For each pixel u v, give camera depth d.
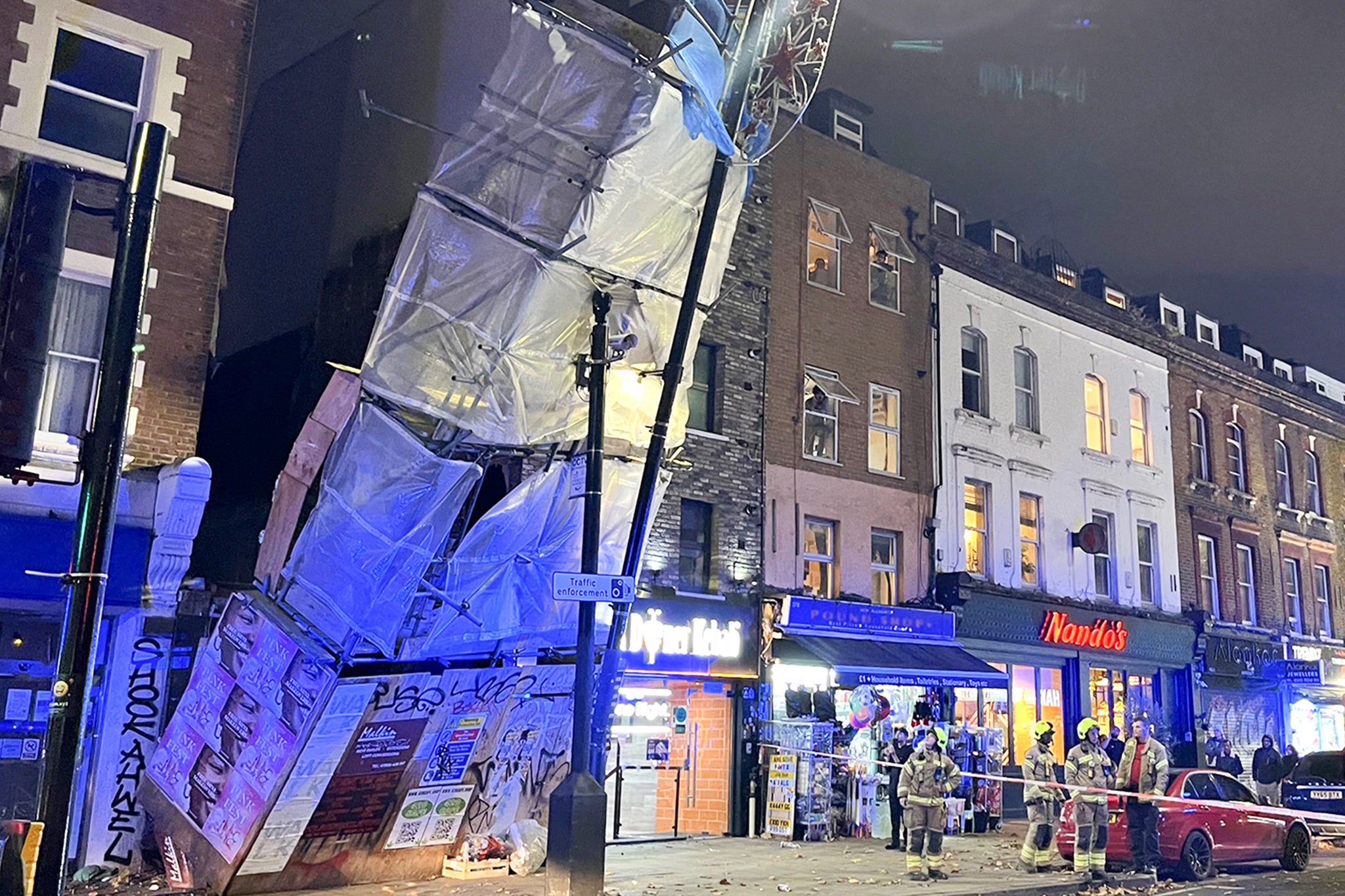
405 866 11.85
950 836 18.38
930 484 21.23
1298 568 31.36
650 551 16.62
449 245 12.12
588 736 10.41
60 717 7.23
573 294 12.80
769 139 14.20
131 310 7.77
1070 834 14.32
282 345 15.87
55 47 12.16
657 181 13.07
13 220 11.45
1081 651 23.56
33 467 11.36
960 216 23.75
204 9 13.16
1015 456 23.16
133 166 7.90
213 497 14.77
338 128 16.30
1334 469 33.66
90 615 7.40
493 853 12.46
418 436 12.17
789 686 18.05
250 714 10.77
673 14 13.86
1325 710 30.64
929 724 17.66
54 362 11.88
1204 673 26.59
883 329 21.12
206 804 10.82
